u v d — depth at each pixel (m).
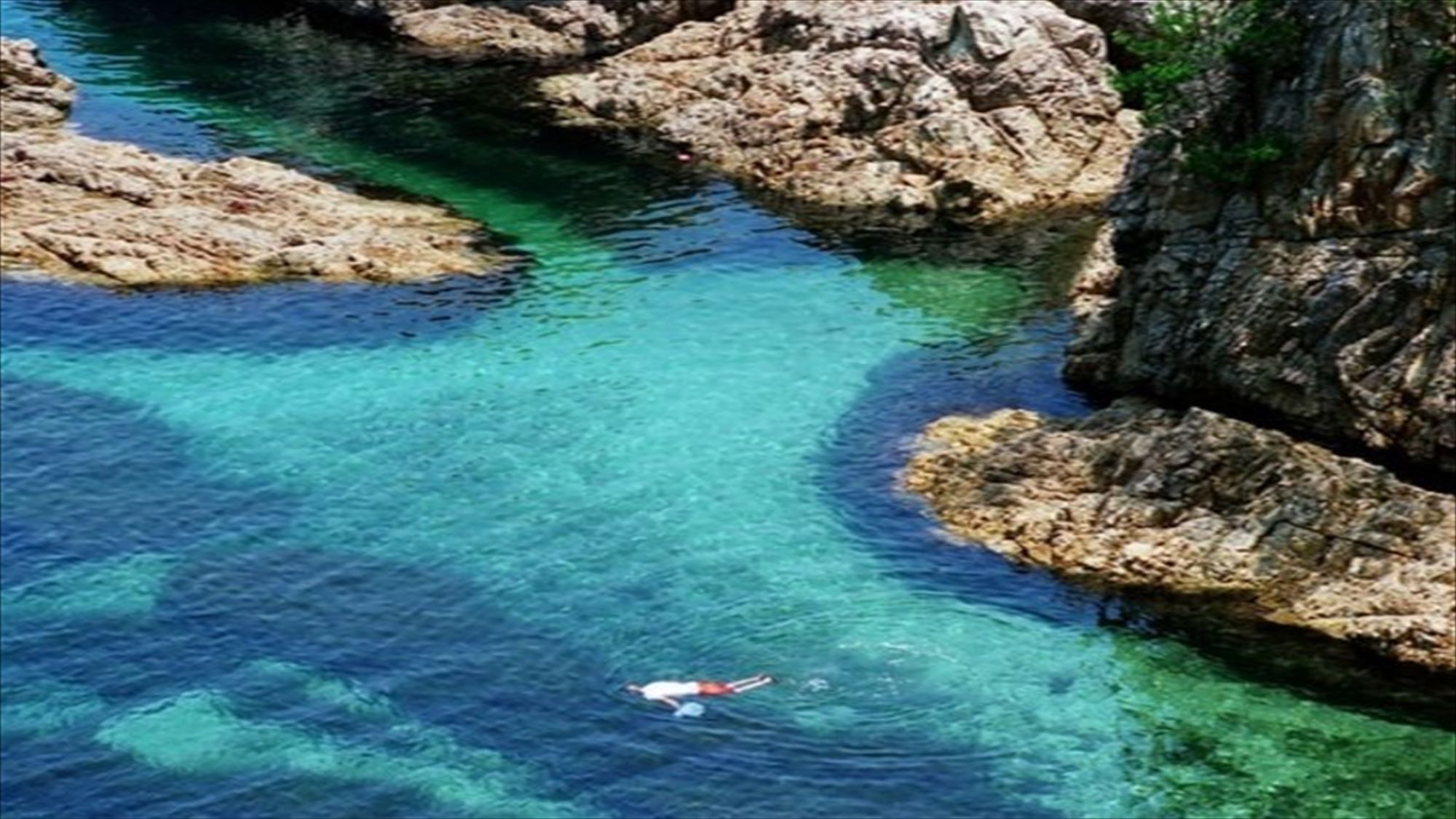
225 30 119.19
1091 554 56.97
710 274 81.06
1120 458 59.25
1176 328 65.06
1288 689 51.47
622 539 59.06
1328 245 61.38
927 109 89.50
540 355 72.69
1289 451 57.44
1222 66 65.19
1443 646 51.88
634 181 91.75
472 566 57.53
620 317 76.44
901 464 63.66
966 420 66.38
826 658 52.69
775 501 61.31
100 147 88.62
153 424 66.56
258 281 79.38
